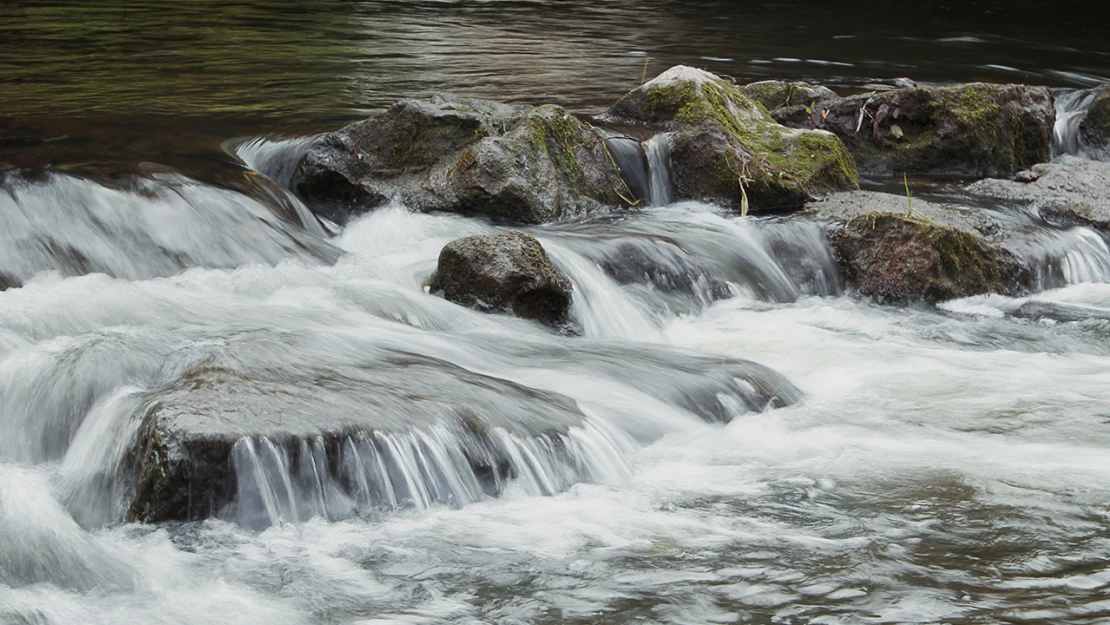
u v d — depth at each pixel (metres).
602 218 9.40
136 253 7.46
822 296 9.04
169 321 6.38
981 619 4.15
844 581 4.45
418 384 5.53
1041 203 10.45
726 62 16.23
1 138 9.05
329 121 10.75
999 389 6.96
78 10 17.72
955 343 8.02
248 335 6.01
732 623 4.12
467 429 5.19
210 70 13.33
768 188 9.78
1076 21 23.34
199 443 4.67
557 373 6.39
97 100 11.12
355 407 5.10
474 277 7.40
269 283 7.24
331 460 4.85
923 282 8.75
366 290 7.32
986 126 11.75
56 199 7.56
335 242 8.64
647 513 5.04
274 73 13.38
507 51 16.25
